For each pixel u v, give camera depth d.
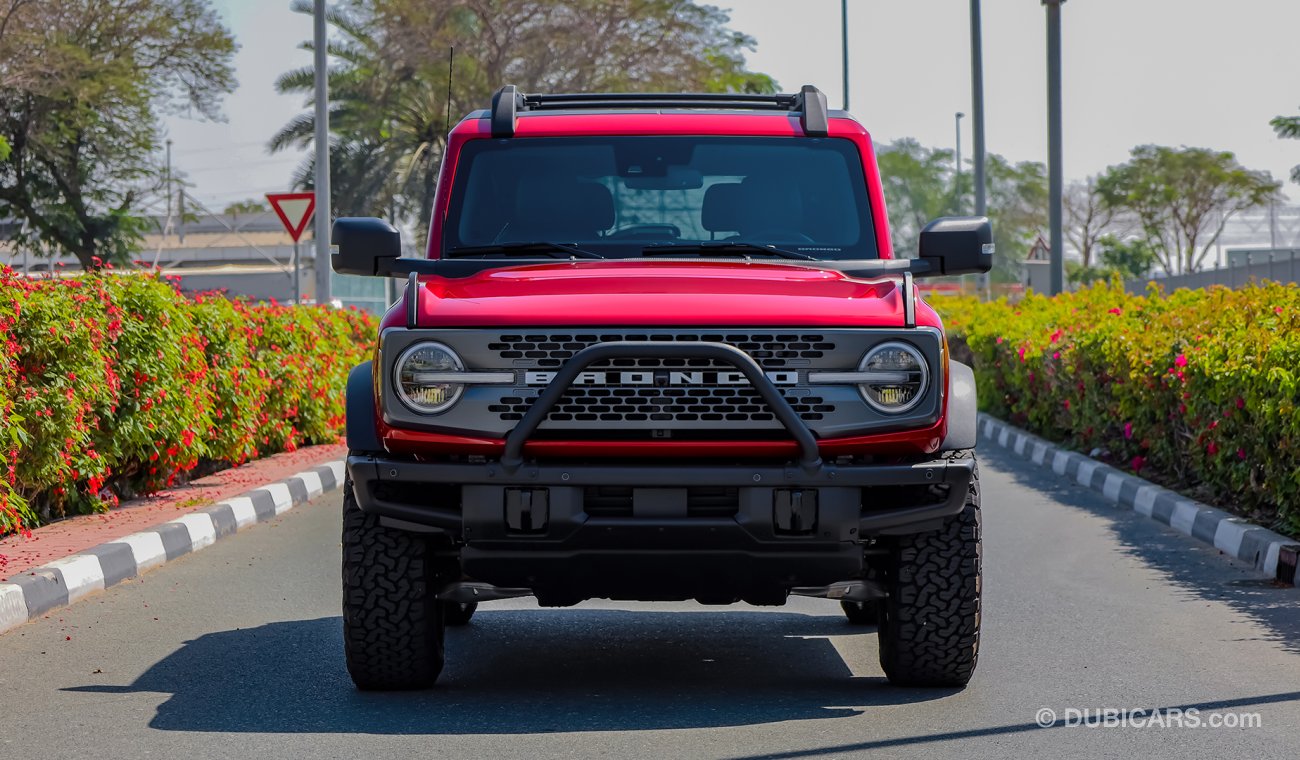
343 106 52.78
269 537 11.16
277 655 7.17
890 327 5.90
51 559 8.99
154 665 6.96
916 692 6.41
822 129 7.36
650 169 7.27
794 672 6.89
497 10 52.59
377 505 5.97
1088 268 97.44
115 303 11.30
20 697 6.34
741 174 7.29
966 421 6.13
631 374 5.78
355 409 6.13
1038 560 9.86
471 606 7.92
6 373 9.74
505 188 7.26
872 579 6.46
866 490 6.05
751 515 5.79
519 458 5.77
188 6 43.66
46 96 42.03
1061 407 16.64
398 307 6.07
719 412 5.79
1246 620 7.87
